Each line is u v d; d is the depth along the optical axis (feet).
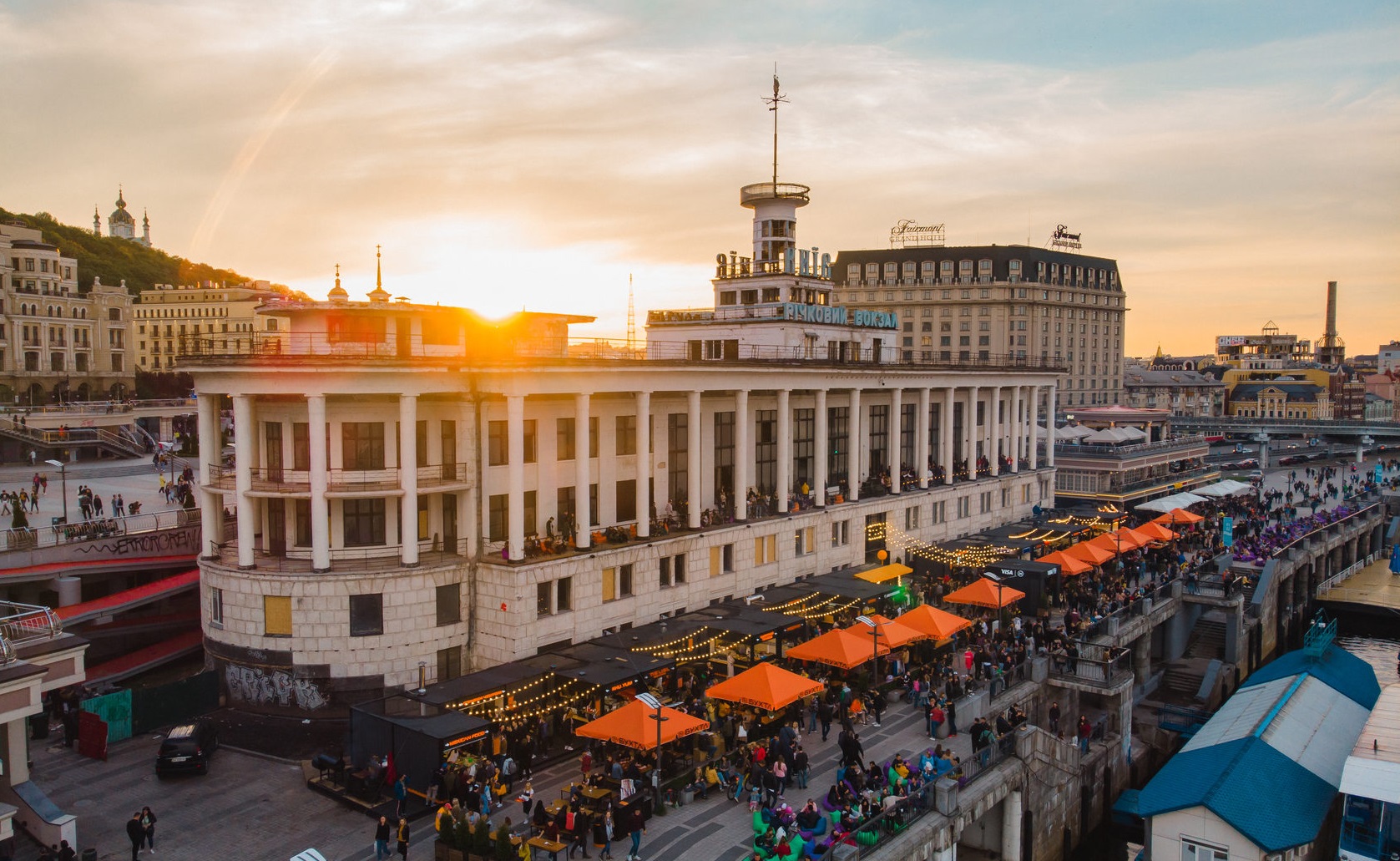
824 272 272.92
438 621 158.20
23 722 110.63
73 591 180.14
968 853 144.15
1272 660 255.29
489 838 103.50
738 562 201.36
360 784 122.72
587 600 168.35
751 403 217.36
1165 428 427.74
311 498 156.97
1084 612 209.26
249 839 112.88
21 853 104.68
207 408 168.14
